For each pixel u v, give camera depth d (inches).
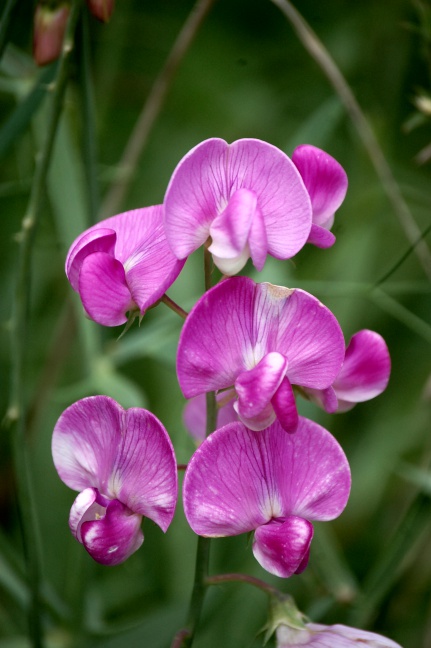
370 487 20.4
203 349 15.3
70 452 15.9
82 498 15.4
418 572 19.4
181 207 15.3
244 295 15.3
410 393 20.8
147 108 20.3
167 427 20.2
